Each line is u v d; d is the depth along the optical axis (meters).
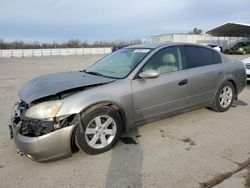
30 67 18.03
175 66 4.30
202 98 4.71
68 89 3.30
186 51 4.54
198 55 4.71
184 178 2.87
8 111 5.73
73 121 3.22
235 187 2.68
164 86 4.03
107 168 3.13
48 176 2.98
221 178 2.85
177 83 4.19
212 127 4.42
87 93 3.35
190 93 4.44
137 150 3.58
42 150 3.05
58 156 3.19
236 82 5.32
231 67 5.19
